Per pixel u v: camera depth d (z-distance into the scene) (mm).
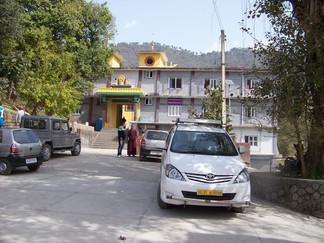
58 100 21516
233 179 6824
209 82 36938
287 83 8023
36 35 21156
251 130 35312
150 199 8352
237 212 7512
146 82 38031
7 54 19672
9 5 18734
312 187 8062
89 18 30656
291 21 7992
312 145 9133
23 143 11430
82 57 28156
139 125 37656
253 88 9266
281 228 6605
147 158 18891
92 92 38562
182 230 6039
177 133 8414
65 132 17047
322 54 7664
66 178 10812
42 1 22812
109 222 6262
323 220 7598
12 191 8562
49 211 6812
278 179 8992
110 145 29922
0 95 21000
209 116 18156
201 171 6801
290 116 8406
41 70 21266
